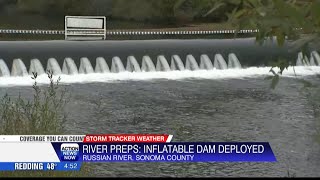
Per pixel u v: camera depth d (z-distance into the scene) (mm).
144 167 9953
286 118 16141
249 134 13969
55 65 26562
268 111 17344
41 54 26922
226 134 14008
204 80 25703
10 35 30281
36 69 26344
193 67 29109
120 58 28344
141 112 17141
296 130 14398
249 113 17047
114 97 20125
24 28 32250
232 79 26047
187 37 32938
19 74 25766
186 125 15172
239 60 30047
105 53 28203
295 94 20453
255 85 23641
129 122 15492
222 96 20672
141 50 28906
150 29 35094
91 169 8336
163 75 27297
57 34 31203
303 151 11977
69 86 22906
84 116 15953
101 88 22469
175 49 29500
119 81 24922
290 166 10758
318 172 10211
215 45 30125
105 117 16047
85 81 24672
